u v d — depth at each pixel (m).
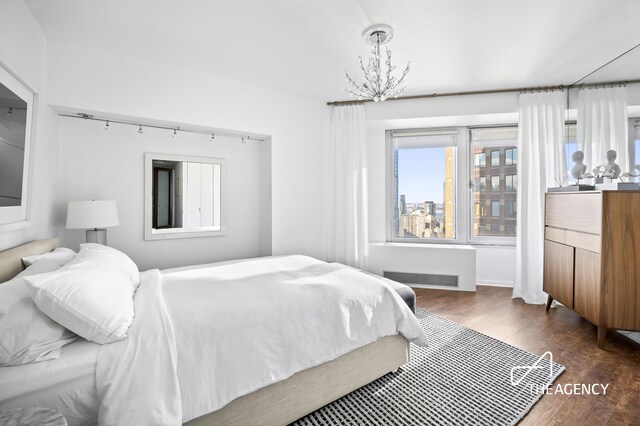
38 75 2.19
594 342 2.40
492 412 1.59
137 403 1.00
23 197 1.91
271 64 2.87
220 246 3.54
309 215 3.88
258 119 3.44
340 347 1.63
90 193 2.79
